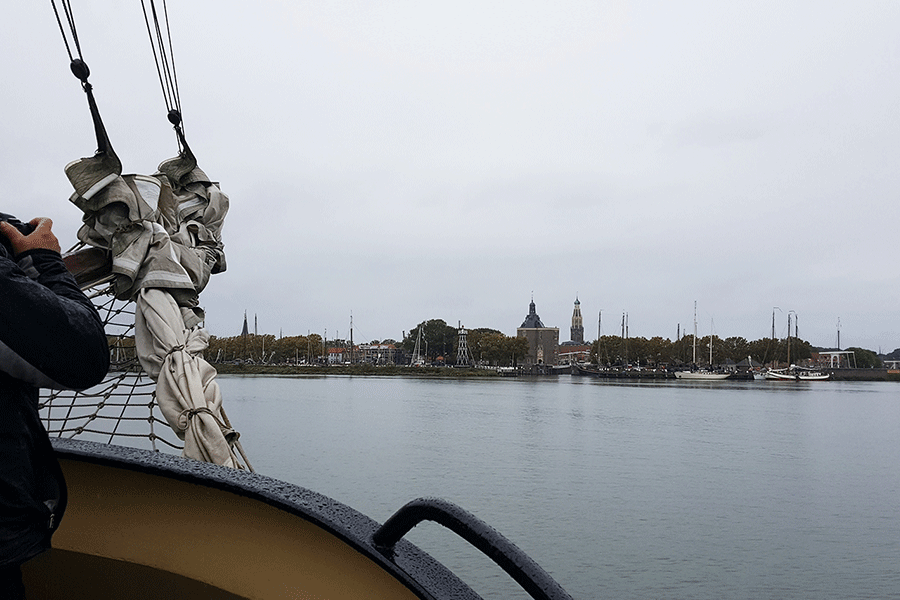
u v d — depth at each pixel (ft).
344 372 584.81
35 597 5.73
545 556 63.00
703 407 261.85
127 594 5.52
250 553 5.27
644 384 484.33
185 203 18.49
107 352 4.51
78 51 9.48
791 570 60.64
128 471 5.51
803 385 515.91
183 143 18.44
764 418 218.38
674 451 135.74
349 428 166.30
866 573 59.47
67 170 13.91
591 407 251.39
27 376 4.09
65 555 5.60
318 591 5.07
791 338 633.20
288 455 122.01
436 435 155.12
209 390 15.34
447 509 4.60
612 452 132.46
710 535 71.20
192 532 5.42
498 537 4.42
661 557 63.41
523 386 430.20
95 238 14.61
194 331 16.01
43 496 4.28
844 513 84.02
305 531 5.17
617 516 78.43
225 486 5.23
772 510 84.43
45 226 4.86
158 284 15.11
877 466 122.83
